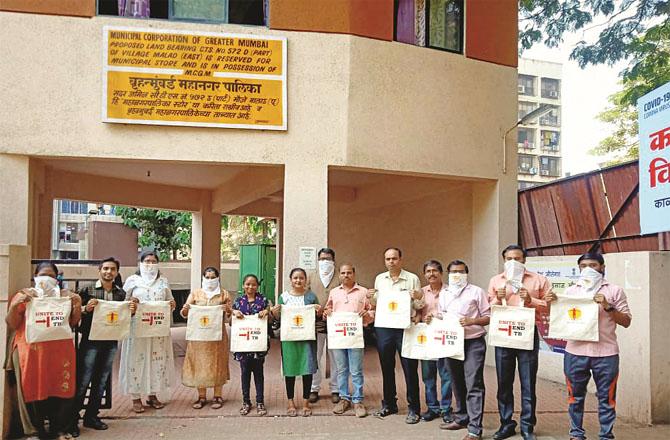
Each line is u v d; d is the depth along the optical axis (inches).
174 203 577.0
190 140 343.9
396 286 274.7
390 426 260.2
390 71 370.6
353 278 280.2
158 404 288.5
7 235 326.0
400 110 372.2
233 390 328.8
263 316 279.1
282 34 354.3
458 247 447.8
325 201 353.7
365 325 283.6
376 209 560.7
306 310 275.4
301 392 323.9
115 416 274.1
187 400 304.3
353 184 562.6
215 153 345.7
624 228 337.1
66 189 483.2
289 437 244.8
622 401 279.6
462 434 248.8
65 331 235.1
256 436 246.1
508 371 241.8
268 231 1114.7
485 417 277.7
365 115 362.3
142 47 338.3
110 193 519.8
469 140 396.2
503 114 412.5
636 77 629.9
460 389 254.4
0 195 325.4
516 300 242.2
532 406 237.1
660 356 268.1
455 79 392.8
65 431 243.1
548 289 242.8
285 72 351.9
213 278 289.6
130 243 729.0
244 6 355.3
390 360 274.7
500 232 406.6
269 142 351.6
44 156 331.9
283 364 275.1
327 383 347.3
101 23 336.5
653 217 274.7
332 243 638.5
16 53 328.8
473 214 429.7
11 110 327.3
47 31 331.9
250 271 681.0
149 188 555.2
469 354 245.3
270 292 671.8
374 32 367.2
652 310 268.5
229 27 348.8
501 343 236.5
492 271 409.4
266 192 440.5
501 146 409.7
